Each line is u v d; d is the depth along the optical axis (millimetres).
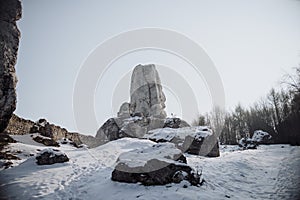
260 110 26953
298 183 7227
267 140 21266
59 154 9555
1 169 8664
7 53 14000
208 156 12758
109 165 9078
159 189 6164
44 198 5859
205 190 6473
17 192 6172
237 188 7152
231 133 28312
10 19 14672
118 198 5715
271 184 7488
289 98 22125
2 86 13406
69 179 7430
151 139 14773
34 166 8883
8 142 12812
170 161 7047
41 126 17484
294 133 19891
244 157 11664
